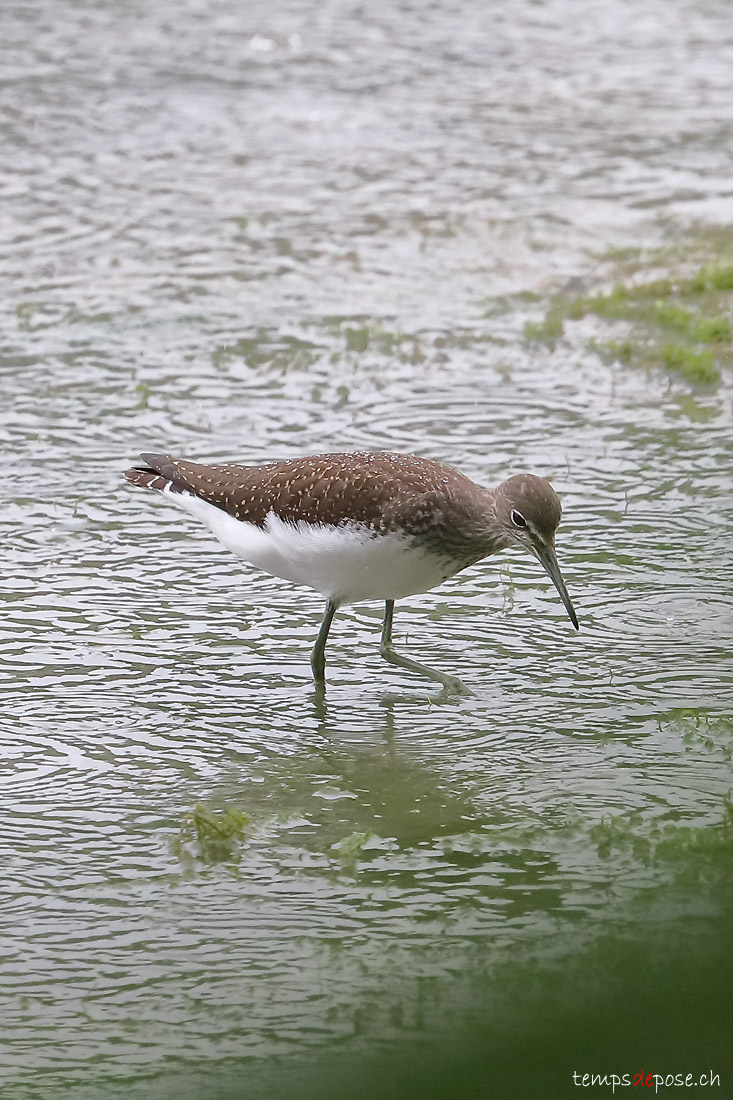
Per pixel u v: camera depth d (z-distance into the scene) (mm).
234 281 19938
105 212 21781
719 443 15984
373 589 12078
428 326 18797
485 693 12250
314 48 27906
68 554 14141
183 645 12883
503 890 10016
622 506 14836
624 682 12289
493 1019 8953
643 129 24672
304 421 16531
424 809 10883
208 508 12586
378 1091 8398
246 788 11117
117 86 25969
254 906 9898
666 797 10922
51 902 9906
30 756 11383
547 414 16719
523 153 23797
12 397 17016
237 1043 8789
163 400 17000
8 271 20031
